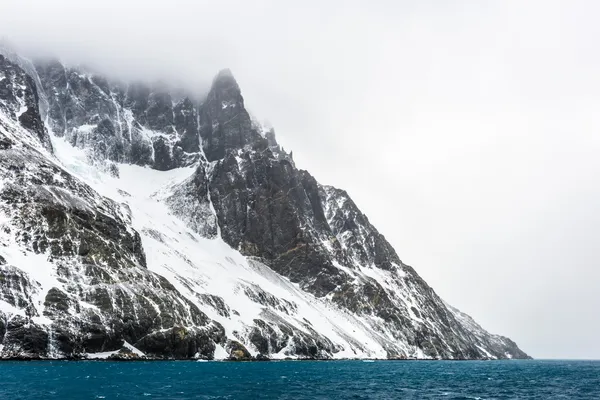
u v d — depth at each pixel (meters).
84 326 152.75
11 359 139.38
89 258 172.38
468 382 147.38
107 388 95.44
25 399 80.81
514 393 120.44
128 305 166.25
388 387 122.38
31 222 171.25
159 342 168.25
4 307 143.75
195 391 97.56
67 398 83.38
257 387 108.69
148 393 92.06
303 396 98.31
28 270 156.62
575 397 114.19
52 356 145.38
